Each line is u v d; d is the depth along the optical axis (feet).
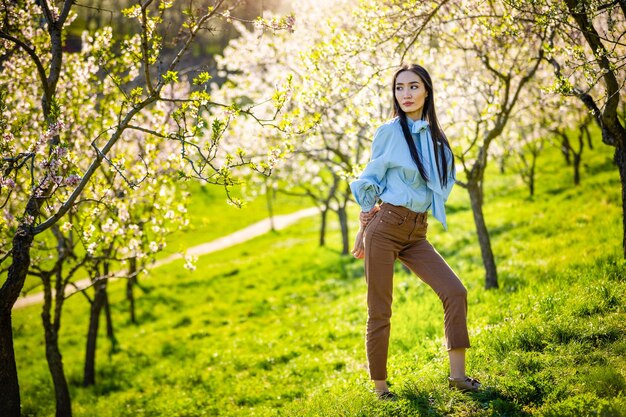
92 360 44.45
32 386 46.03
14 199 28.40
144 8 18.40
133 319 64.34
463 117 36.91
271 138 44.68
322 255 78.18
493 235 54.13
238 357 39.37
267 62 45.91
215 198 151.43
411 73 15.06
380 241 14.67
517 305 23.94
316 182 85.46
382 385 15.62
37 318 71.36
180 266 91.76
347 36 27.30
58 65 21.94
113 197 29.58
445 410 14.08
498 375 15.80
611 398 13.07
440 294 14.56
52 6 22.65
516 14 25.18
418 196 14.66
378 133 14.96
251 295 64.69
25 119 24.54
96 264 36.01
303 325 44.14
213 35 20.43
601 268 24.48
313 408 18.31
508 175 98.84
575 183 68.80
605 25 27.94
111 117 33.68
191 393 34.86
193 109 18.89
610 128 23.27
